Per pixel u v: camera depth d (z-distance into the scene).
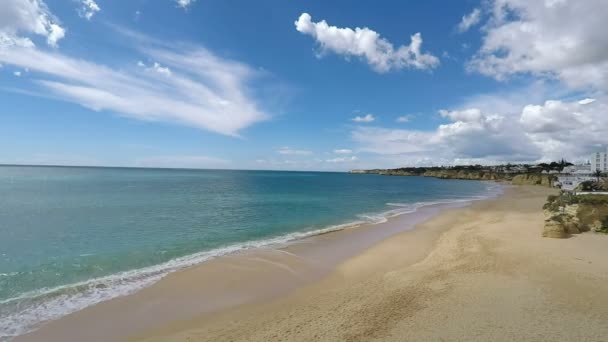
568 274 9.54
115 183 58.25
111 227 18.53
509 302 7.64
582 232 15.67
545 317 6.82
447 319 6.86
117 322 7.48
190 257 12.78
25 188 43.50
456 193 53.03
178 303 8.53
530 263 10.70
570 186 66.25
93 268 11.30
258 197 38.31
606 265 10.36
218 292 9.28
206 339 6.61
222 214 24.27
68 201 30.09
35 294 9.02
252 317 7.64
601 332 6.15
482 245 13.57
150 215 23.03
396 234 17.34
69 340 6.70
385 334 6.34
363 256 13.01
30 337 6.79
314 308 7.96
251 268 11.45
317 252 13.67
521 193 53.22
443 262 11.49
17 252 13.26
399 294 8.47
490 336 6.10
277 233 17.64
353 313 7.44
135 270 11.12
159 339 6.69
